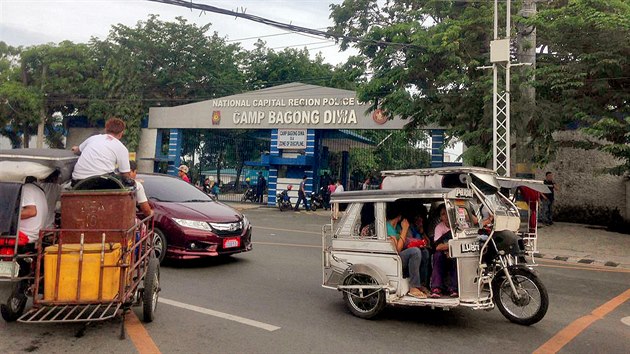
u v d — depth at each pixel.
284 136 25.20
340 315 5.94
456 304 5.40
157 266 5.68
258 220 18.17
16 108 28.81
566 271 9.84
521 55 14.53
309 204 24.28
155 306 5.73
